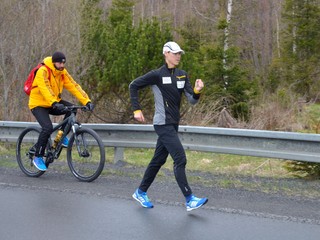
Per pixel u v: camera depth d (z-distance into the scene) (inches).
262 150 297.1
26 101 487.2
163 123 233.6
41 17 510.0
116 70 445.4
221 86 576.1
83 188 275.6
